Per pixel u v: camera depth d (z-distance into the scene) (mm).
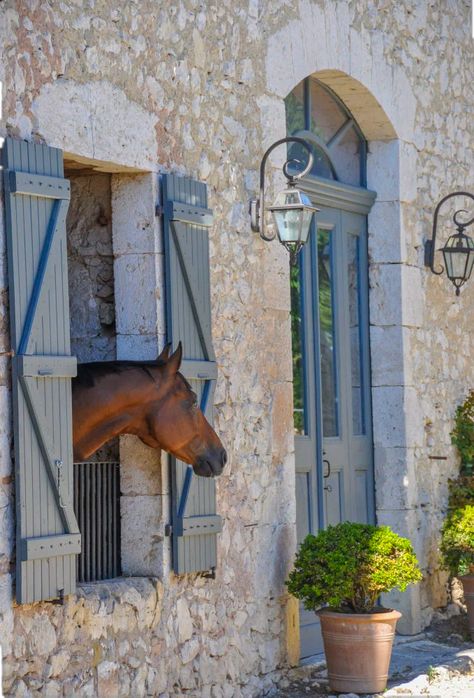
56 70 6094
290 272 8516
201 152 7180
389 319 9359
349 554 7391
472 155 10695
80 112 6238
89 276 6973
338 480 8922
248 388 7531
